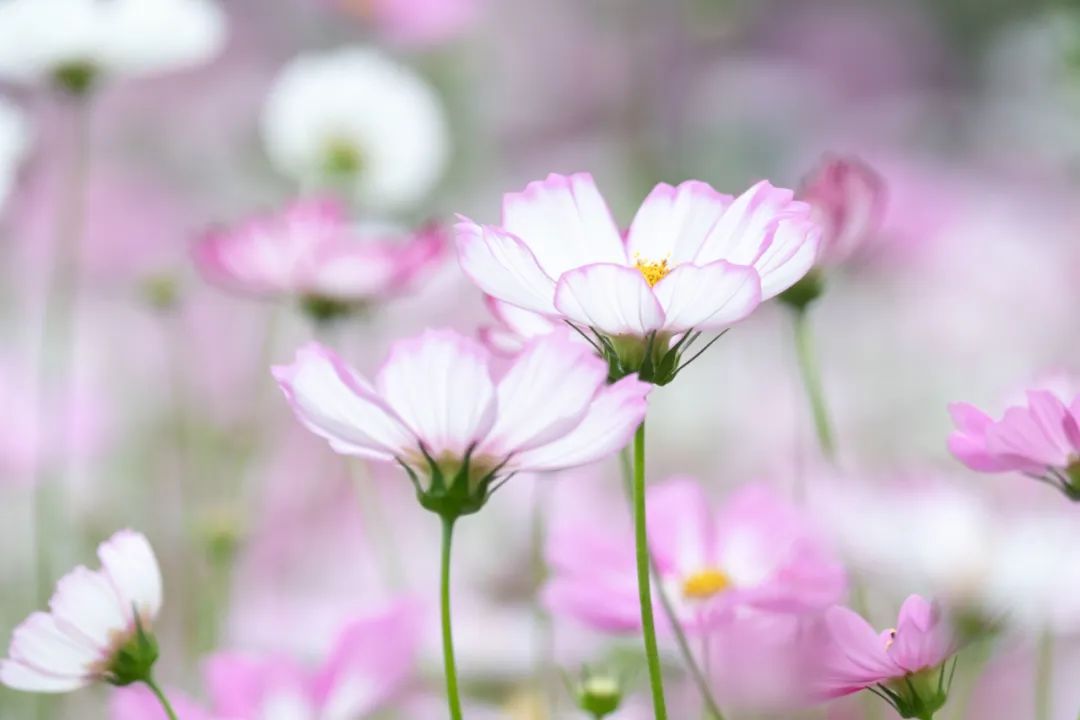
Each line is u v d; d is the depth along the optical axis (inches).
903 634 46.3
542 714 53.0
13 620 60.0
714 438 64.5
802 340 51.3
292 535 60.6
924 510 47.7
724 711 48.8
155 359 67.4
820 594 47.9
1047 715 51.3
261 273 55.2
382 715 53.3
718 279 46.3
